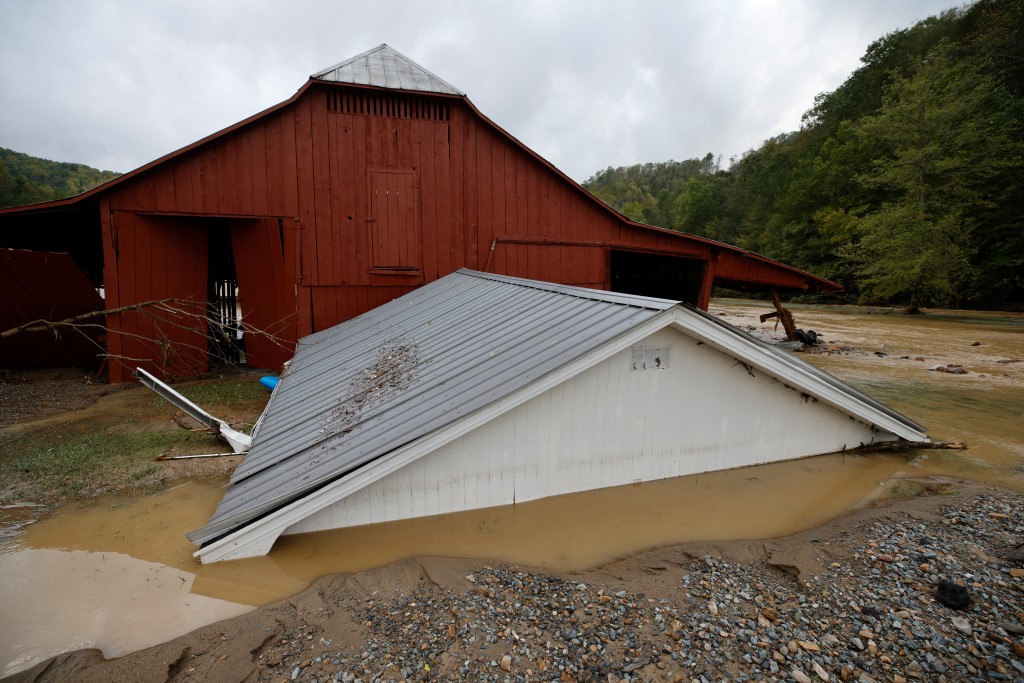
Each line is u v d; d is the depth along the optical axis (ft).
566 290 22.76
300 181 37.70
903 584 12.68
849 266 117.19
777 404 20.49
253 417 27.81
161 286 36.11
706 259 46.47
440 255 41.14
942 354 49.90
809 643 10.53
